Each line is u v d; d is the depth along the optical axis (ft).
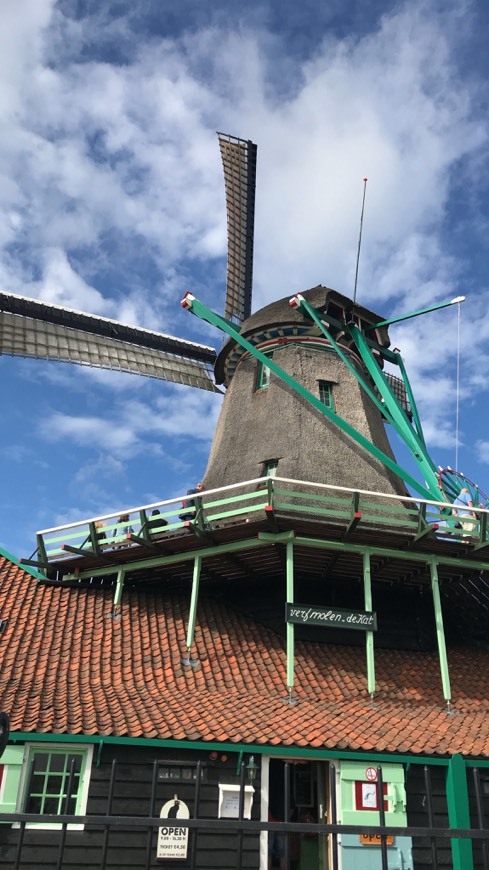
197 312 54.54
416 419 61.72
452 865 33.40
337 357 61.21
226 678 40.37
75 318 68.03
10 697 33.88
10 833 30.22
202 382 78.02
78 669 38.75
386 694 41.14
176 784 32.40
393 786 33.78
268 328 61.36
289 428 54.85
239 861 17.24
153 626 45.44
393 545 43.29
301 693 39.65
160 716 34.35
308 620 39.83
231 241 79.15
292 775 41.19
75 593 48.16
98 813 30.94
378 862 32.40
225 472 55.36
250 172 77.36
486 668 47.83
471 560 45.11
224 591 51.62
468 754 34.71
